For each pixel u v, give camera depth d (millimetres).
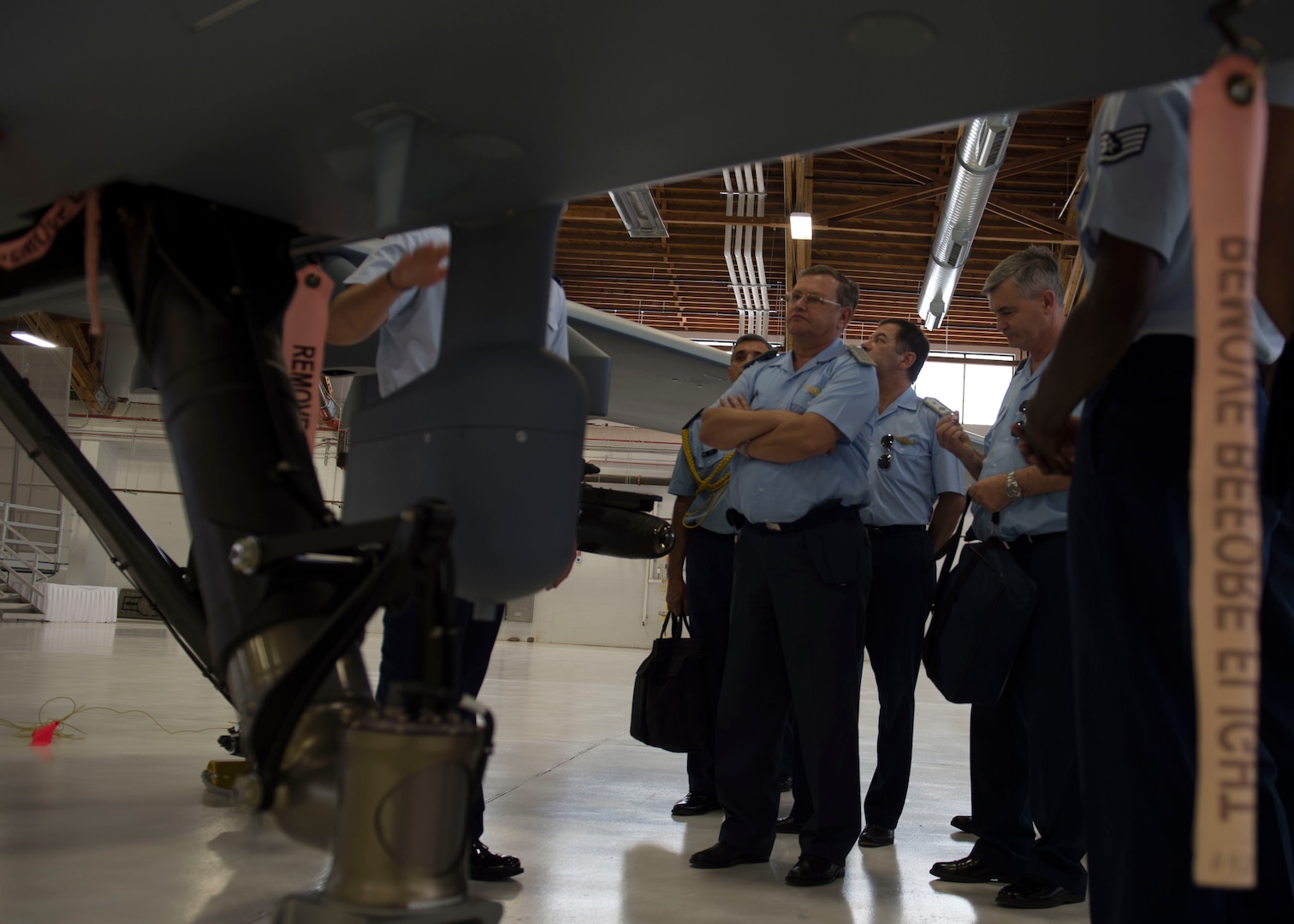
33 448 1882
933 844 2879
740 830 2418
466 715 850
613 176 1157
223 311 1219
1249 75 632
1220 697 616
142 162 1179
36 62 1004
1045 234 11023
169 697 5512
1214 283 633
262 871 2025
